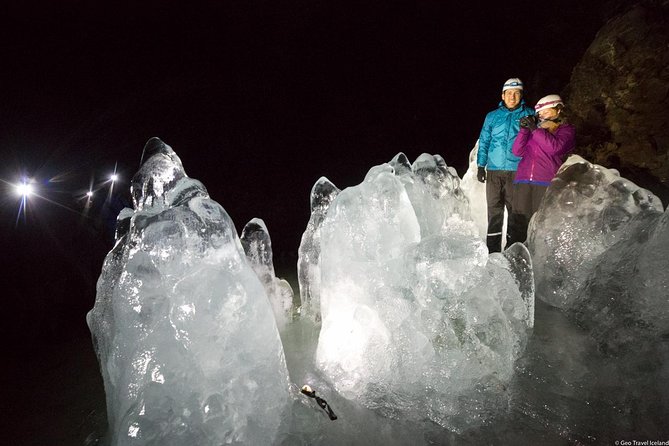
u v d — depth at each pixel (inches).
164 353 61.4
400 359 77.5
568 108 233.0
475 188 169.8
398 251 84.4
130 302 64.1
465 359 74.7
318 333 99.8
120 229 73.0
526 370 78.4
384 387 76.8
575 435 65.3
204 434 59.9
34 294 131.4
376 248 83.4
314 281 105.4
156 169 73.5
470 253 78.6
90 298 138.2
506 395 73.2
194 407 60.6
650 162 194.1
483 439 66.3
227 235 68.4
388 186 86.1
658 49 196.4
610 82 212.4
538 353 82.2
